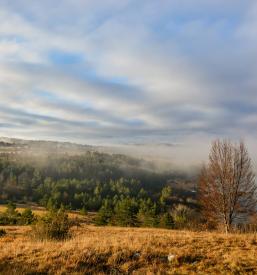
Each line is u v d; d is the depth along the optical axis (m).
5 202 122.50
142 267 10.55
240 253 12.22
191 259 11.51
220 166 23.73
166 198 150.25
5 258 10.77
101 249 11.88
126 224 65.25
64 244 12.60
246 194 23.30
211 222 25.62
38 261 10.45
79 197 131.25
